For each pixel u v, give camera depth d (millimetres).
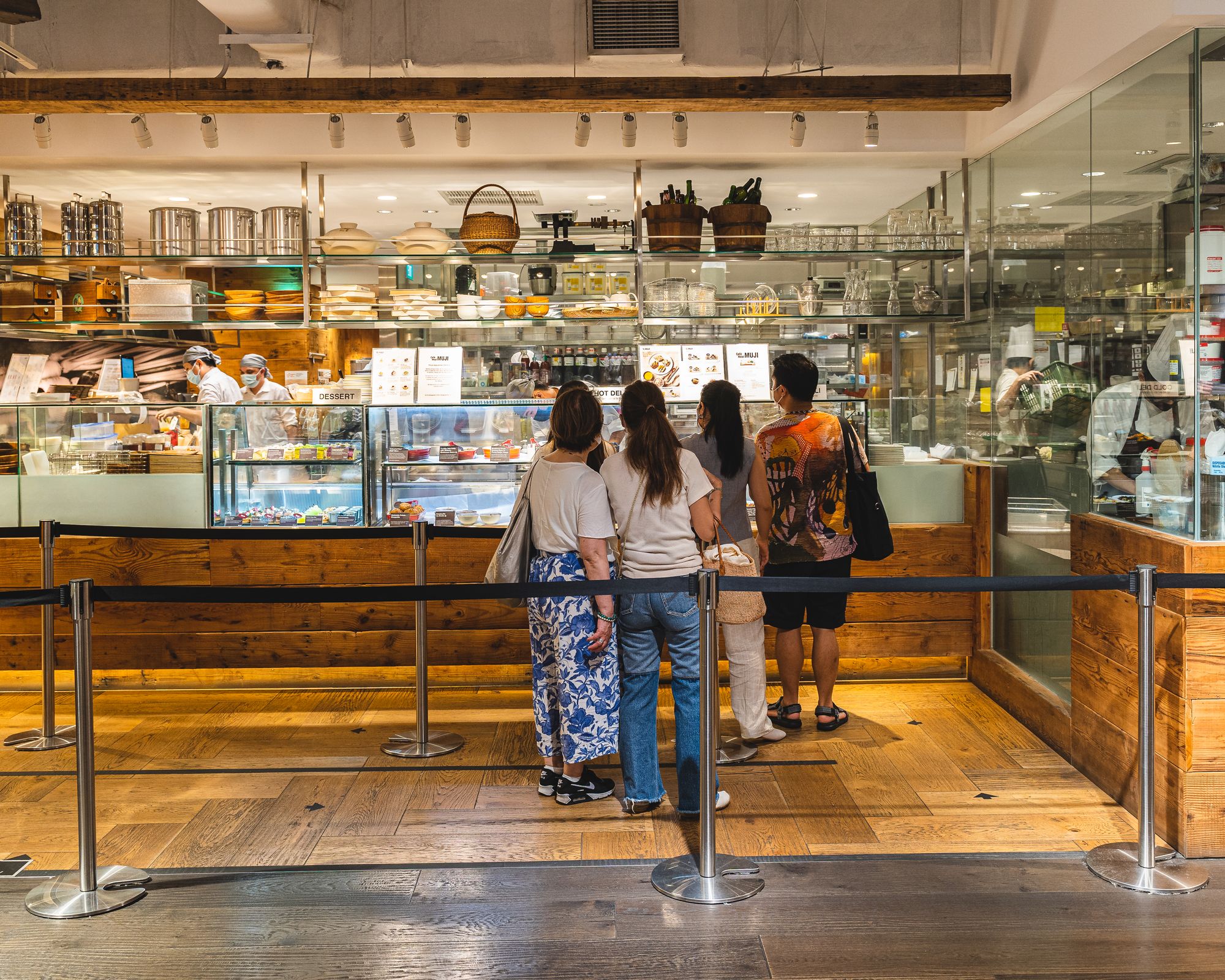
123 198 6297
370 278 6277
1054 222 4465
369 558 5070
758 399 5484
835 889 2990
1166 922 2791
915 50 5039
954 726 4555
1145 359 3574
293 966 2605
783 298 5730
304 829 3463
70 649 5195
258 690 5250
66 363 7301
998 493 5113
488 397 5703
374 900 2947
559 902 2930
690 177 5859
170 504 5078
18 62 5043
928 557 5230
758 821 3508
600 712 3520
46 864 3207
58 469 5082
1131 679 3537
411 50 5043
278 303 5723
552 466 3479
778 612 4410
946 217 5645
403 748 4277
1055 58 4176
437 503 5125
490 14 5039
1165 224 3441
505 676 5270
